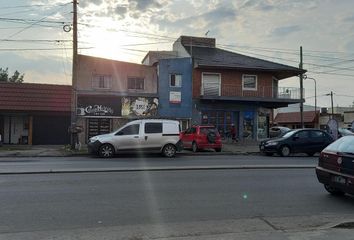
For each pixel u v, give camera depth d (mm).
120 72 34438
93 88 33750
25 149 27156
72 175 13875
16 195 10344
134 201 9758
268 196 10570
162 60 35344
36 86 32531
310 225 7684
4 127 32688
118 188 11391
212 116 36938
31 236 6941
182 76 35906
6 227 7516
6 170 15070
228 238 6730
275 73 38906
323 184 11633
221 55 39688
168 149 22812
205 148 27141
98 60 33938
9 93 31781
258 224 7758
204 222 7930
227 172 14898
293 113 75688
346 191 10078
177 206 9289
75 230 7332
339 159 10320
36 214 8469
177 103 35594
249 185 12133
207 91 36719
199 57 37469
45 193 10617
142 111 34469
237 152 26922
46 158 21984
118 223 7844
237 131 37562
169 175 13977
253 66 37312
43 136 32406
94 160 20406
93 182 12375
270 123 40531
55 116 32688
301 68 38812
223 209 9062
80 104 32938
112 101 33688
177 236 6926
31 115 32188
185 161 19844
